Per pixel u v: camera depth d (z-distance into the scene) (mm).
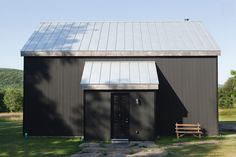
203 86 21328
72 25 25172
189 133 20703
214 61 21328
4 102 44594
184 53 21156
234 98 46969
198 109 21281
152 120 19250
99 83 19281
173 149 16547
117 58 21453
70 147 17312
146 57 21438
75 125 21109
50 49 21312
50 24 25281
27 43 22203
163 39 22906
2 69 104812
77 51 21172
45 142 18906
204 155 15000
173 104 21344
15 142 18891
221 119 33188
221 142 18594
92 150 16406
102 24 25438
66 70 21344
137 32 24047
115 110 19641
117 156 14953
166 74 21375
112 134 19531
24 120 21188
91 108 19422
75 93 21219
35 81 21344
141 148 16922
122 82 19312
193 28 24734
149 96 19344
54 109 21203
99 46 21781
